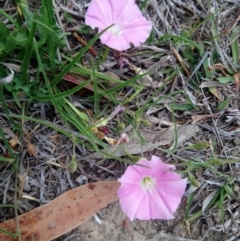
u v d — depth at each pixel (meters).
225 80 0.23
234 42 0.23
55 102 0.19
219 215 0.22
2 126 0.20
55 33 0.18
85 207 0.20
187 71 0.23
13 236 0.19
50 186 0.20
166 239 0.21
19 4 0.19
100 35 0.19
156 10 0.23
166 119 0.22
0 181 0.20
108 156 0.20
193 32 0.23
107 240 0.21
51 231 0.20
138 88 0.21
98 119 0.21
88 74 0.20
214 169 0.21
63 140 0.21
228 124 0.23
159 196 0.20
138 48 0.22
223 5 0.24
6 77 0.18
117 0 0.21
